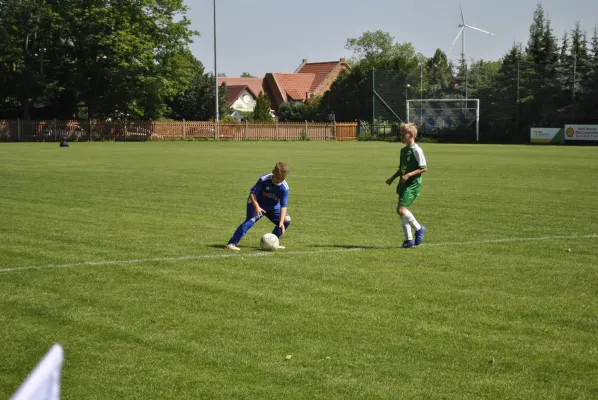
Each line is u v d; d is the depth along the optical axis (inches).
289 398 165.5
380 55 4126.5
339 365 188.2
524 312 241.8
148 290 269.6
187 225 442.6
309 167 990.4
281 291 269.1
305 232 419.8
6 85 2130.9
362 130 2375.7
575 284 285.0
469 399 165.5
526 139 2087.8
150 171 875.4
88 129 2146.9
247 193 631.8
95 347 202.4
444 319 233.0
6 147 1590.8
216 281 285.1
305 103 3019.2
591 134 1934.1
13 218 463.8
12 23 2102.6
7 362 189.8
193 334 214.7
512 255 348.2
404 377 179.8
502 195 639.1
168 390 170.4
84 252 346.0
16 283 279.4
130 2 2162.9
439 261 331.3
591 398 166.9
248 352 198.5
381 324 226.4
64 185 687.7
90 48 2130.9
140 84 2185.0
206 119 2812.5
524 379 179.2
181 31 2228.1
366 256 342.6
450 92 2274.9
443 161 1157.7
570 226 449.1
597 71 2025.1
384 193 645.3
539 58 2544.3
